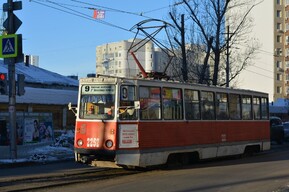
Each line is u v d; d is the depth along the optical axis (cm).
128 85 1354
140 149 1349
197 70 3281
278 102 6212
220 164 1681
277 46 8756
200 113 1633
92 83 1372
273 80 8669
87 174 1364
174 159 1541
